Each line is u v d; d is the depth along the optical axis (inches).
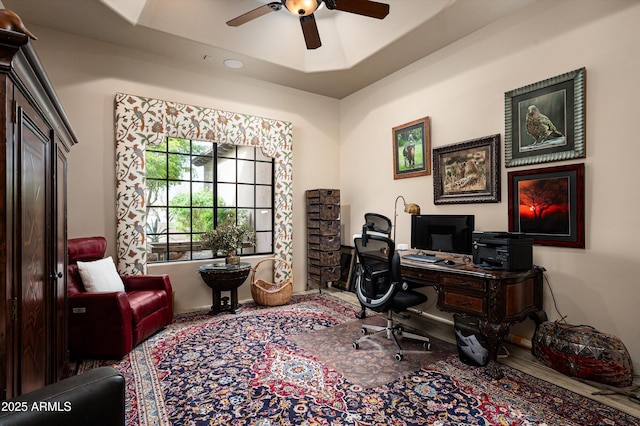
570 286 107.2
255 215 191.9
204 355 108.4
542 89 113.1
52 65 132.6
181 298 159.5
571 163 107.3
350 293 193.2
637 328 93.7
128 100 144.4
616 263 97.6
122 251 142.6
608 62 98.8
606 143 99.5
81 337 104.7
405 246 156.2
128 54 147.5
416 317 151.9
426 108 156.9
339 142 216.2
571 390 87.3
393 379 93.0
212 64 164.6
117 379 41.4
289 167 191.5
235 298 157.9
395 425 72.8
